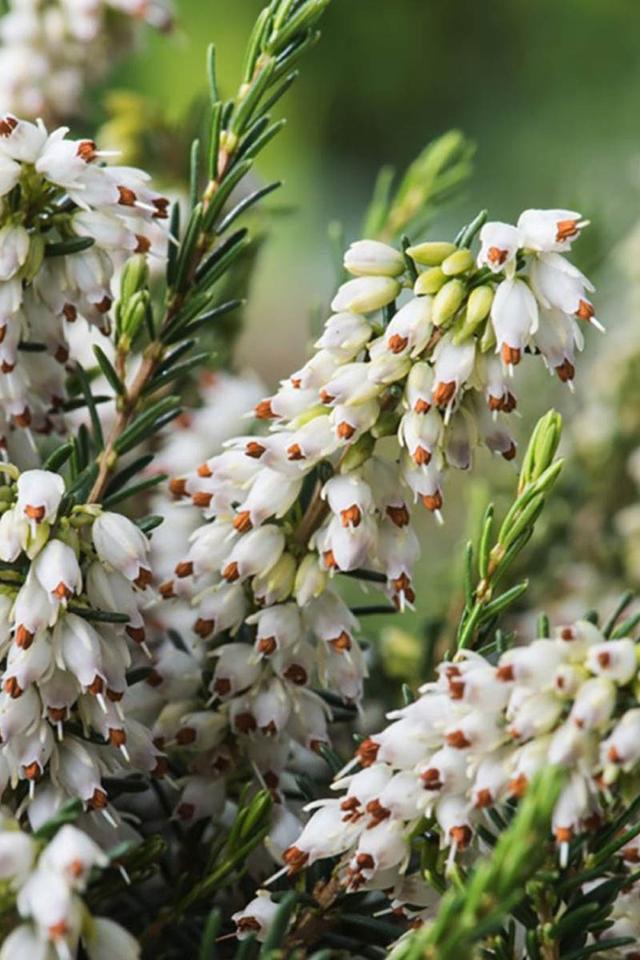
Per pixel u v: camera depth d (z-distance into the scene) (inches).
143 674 10.0
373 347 9.5
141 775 10.0
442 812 9.0
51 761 9.4
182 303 10.8
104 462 10.4
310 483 10.1
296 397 9.6
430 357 9.5
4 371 10.0
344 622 10.0
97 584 9.4
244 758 10.4
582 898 9.2
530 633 13.6
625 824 9.2
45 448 11.6
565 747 8.6
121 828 9.9
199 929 10.1
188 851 10.4
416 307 9.4
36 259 10.0
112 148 14.2
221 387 13.2
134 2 13.8
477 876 8.4
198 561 10.0
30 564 9.4
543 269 9.4
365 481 9.7
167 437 13.0
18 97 14.2
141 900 10.2
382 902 9.9
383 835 9.1
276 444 9.6
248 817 9.6
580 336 9.5
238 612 10.1
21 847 8.5
